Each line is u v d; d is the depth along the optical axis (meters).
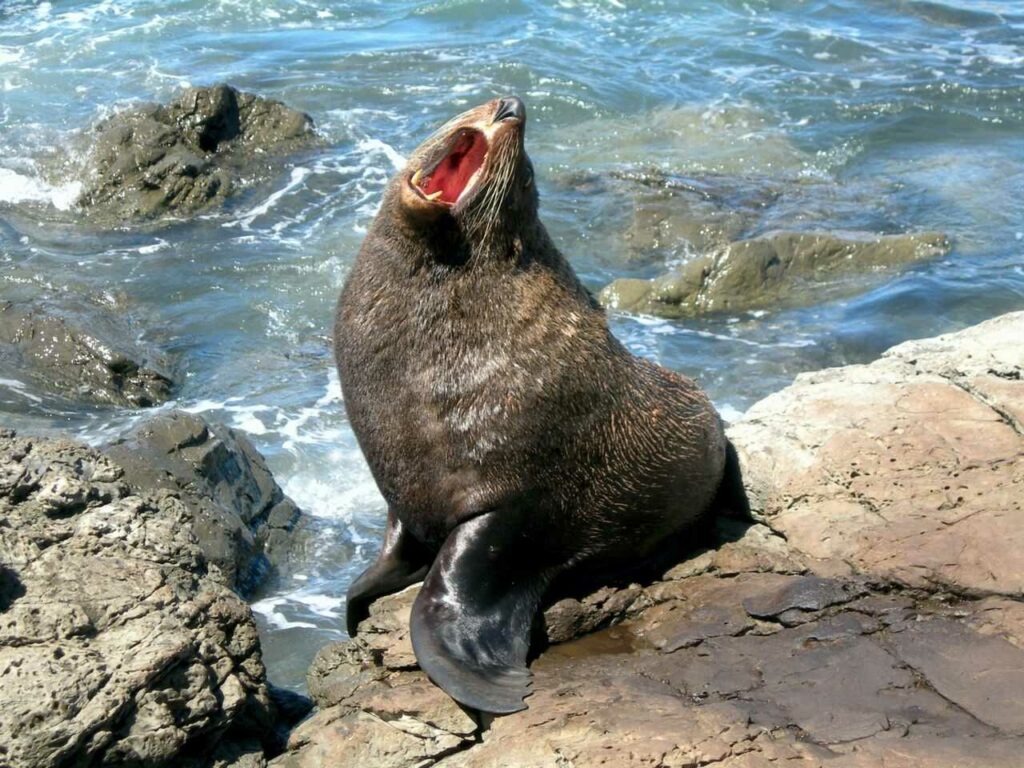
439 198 4.46
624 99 10.88
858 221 8.23
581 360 4.50
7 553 4.29
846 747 4.07
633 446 4.56
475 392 4.44
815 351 6.70
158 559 4.42
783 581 4.56
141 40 12.60
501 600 4.42
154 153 9.02
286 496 5.72
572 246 8.05
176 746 4.16
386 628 4.49
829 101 10.68
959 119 10.27
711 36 12.52
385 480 4.54
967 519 4.58
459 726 4.23
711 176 9.09
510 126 4.34
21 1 14.01
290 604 5.27
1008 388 4.89
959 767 4.00
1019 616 4.35
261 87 11.23
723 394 6.43
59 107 10.70
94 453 4.59
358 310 4.49
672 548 4.73
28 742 4.02
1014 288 7.21
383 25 13.13
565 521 4.53
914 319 6.92
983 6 13.56
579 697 4.24
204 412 6.32
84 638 4.18
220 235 8.39
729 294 7.29
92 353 6.46
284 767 4.26
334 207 8.88
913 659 4.27
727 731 4.12
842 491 4.71
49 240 8.27
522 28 12.82
